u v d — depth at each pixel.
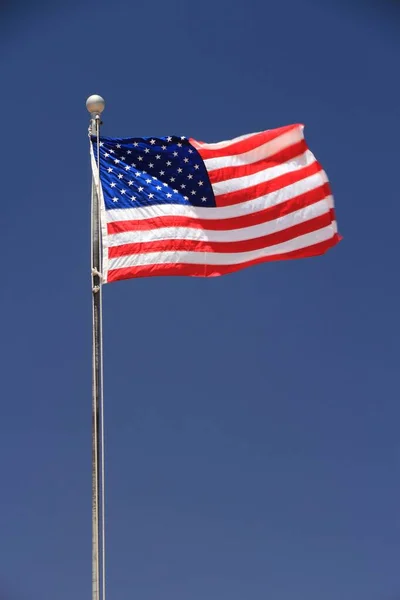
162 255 12.96
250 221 13.23
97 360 12.62
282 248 13.26
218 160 13.39
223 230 13.20
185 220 13.12
